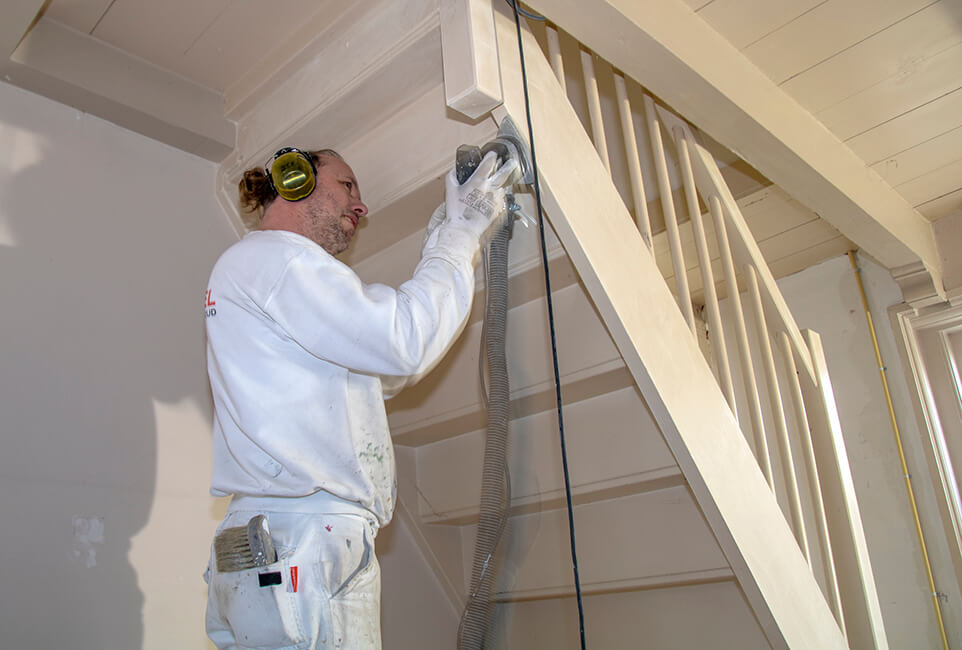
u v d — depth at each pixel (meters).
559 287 1.61
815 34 1.97
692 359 1.57
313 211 1.43
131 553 1.72
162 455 1.86
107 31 1.91
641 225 1.67
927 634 2.51
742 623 1.55
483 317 1.42
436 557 1.51
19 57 1.78
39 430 1.66
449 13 1.45
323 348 1.09
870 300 2.93
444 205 1.45
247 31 1.90
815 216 2.76
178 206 2.12
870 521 2.73
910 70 2.10
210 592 1.10
